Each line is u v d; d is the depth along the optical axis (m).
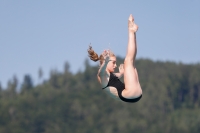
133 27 35.03
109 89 35.44
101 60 35.31
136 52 35.16
